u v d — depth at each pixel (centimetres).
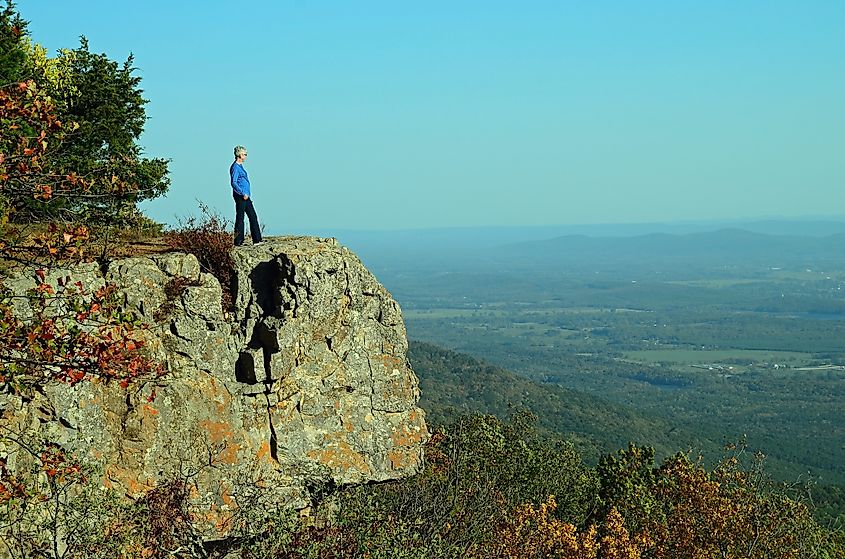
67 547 1207
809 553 2788
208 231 1880
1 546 1242
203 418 1648
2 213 1270
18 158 1127
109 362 1127
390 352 1944
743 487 2911
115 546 1216
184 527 1373
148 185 2831
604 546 2602
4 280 1471
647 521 3117
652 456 4388
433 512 1819
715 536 2780
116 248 1791
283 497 1706
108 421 1542
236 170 1922
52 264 1273
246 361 1722
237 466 1666
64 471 1214
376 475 1839
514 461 3534
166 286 1683
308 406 1795
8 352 1091
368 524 1474
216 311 1723
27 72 2438
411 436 1925
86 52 2953
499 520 2178
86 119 2784
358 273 1908
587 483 4059
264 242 1922
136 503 1359
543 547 2411
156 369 1227
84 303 1121
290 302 1772
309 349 1802
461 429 3028
